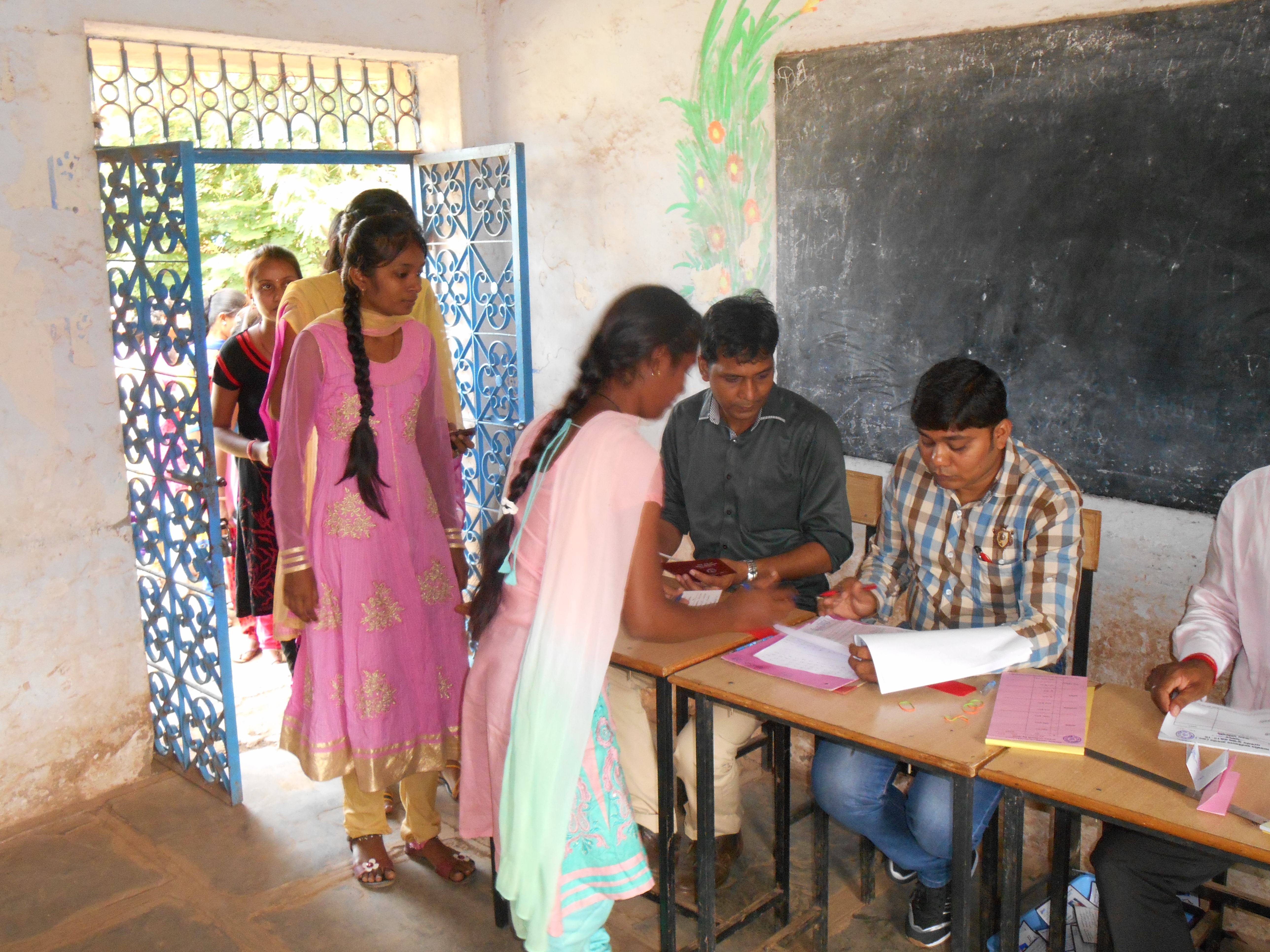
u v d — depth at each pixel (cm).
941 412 190
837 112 277
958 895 162
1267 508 184
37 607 299
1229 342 217
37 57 281
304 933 246
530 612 179
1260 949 229
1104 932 194
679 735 239
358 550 241
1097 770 154
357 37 350
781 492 249
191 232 273
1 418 285
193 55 340
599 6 335
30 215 284
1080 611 226
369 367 238
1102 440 241
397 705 249
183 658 321
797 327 299
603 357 172
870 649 181
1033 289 247
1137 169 225
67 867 278
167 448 300
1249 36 205
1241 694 193
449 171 400
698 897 207
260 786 319
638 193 337
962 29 249
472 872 270
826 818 224
